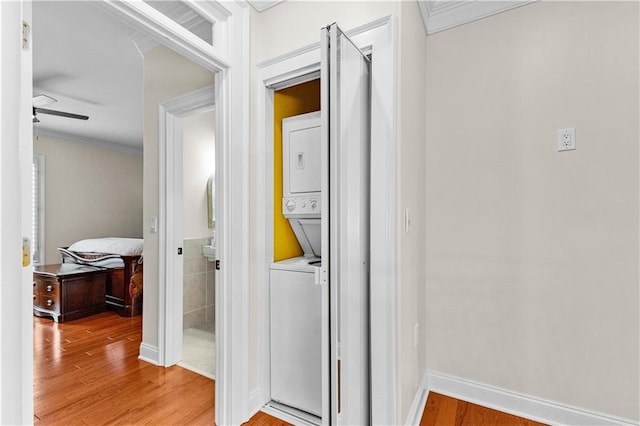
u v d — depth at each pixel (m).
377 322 1.52
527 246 1.88
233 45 1.78
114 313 3.98
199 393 2.13
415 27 1.84
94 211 6.17
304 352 1.87
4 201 0.64
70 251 4.79
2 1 0.63
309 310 1.85
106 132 5.64
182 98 2.48
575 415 1.74
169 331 2.55
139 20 1.34
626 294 1.64
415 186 1.84
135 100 4.16
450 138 2.10
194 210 3.36
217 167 1.81
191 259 3.33
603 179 1.69
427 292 2.15
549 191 1.82
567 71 1.78
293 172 2.07
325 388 1.24
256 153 1.96
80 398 2.07
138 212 6.93
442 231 2.11
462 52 2.07
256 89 1.97
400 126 1.52
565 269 1.78
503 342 1.93
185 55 1.60
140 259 3.92
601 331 1.69
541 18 1.84
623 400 1.64
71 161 5.86
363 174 1.54
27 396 0.74
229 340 1.76
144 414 1.90
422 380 2.03
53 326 3.51
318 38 1.77
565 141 1.78
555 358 1.80
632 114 1.63
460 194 2.06
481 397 1.97
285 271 1.94
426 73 2.16
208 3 1.67
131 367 2.52
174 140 2.64
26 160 0.73
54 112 3.79
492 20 1.98
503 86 1.95
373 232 1.53
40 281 3.80
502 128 1.95
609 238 1.68
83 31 2.66
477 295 2.01
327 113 1.22
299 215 2.06
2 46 0.63
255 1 1.93
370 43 1.55
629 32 1.64
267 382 1.97
